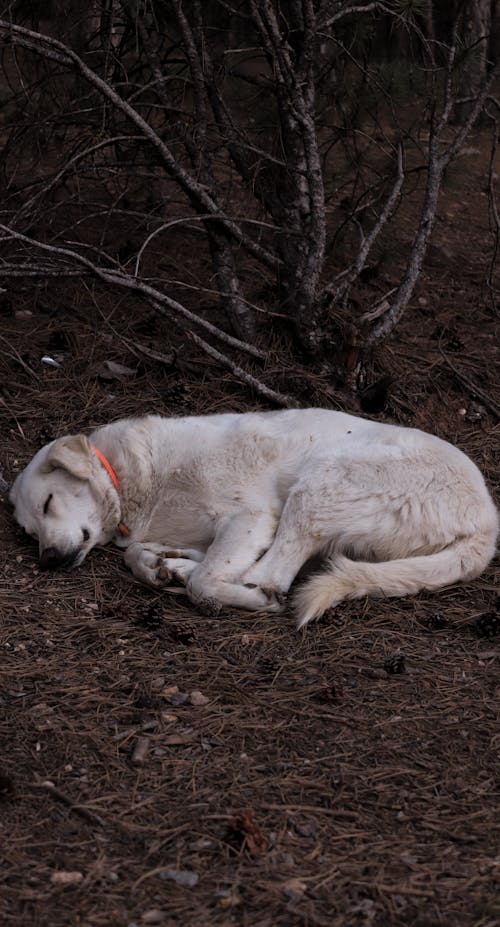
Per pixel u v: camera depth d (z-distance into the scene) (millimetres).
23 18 6023
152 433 5062
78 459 4949
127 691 4543
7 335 5801
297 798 4301
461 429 5672
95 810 4246
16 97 6062
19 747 4371
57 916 4059
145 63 5969
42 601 4816
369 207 6297
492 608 4891
